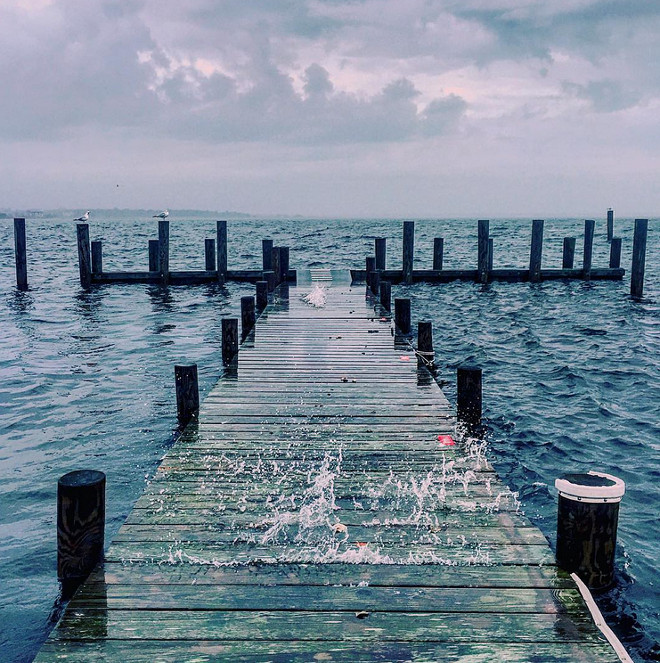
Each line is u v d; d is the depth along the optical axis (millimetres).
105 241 65938
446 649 3379
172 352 13727
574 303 20828
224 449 6438
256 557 4332
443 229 102312
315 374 9539
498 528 4773
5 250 49625
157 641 3436
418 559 4312
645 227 21219
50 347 14289
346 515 4980
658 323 17516
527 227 112688
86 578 4125
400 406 7934
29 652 4289
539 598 3865
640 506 6484
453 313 18984
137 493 6777
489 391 10828
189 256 42875
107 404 9922
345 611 3725
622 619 4496
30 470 7410
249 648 3383
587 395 10570
